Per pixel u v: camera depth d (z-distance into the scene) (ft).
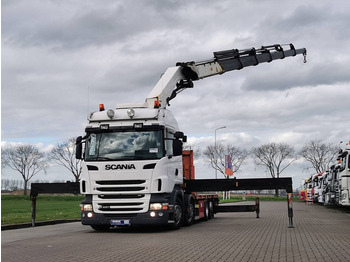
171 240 40.86
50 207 124.26
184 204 55.36
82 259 30.22
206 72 68.39
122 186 47.34
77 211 97.25
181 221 53.16
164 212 47.14
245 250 33.73
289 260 28.91
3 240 43.27
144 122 48.78
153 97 57.47
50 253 33.47
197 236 44.16
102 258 30.55
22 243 40.40
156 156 47.62
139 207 47.11
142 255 31.68
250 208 74.59
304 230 50.03
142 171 47.19
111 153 48.26
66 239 43.27
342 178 83.66
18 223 60.29
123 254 32.30
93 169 48.32
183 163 59.62
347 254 31.27
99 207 47.91
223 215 85.46
